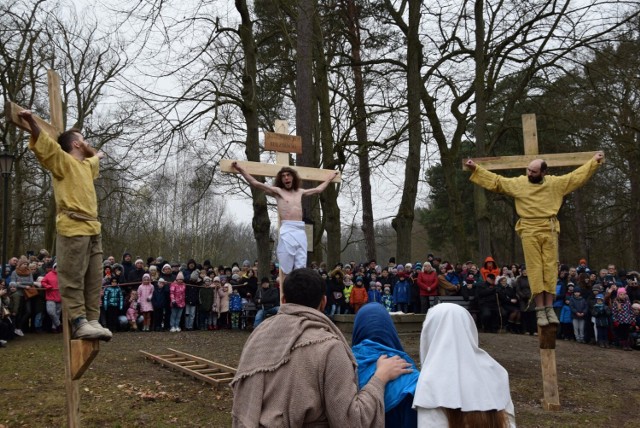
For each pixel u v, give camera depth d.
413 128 17.05
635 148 18.23
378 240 43.75
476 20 17.38
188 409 7.10
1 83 20.02
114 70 22.36
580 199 28.61
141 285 14.07
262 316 12.98
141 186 24.67
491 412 2.63
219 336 13.30
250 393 2.61
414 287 15.17
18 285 12.56
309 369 2.59
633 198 25.28
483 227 18.17
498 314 14.82
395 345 3.13
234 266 15.82
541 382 8.99
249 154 14.52
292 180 7.53
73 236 4.65
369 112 16.91
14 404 7.07
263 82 17.22
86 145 4.91
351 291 14.59
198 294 14.52
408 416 2.81
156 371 9.05
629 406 7.94
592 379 9.49
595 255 31.50
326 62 17.48
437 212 34.72
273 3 13.88
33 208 27.53
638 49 16.36
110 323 13.74
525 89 19.03
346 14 18.17
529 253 7.25
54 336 12.38
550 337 7.51
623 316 13.01
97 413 6.79
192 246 41.97
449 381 2.62
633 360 11.62
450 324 2.78
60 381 8.17
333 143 18.05
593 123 17.30
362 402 2.58
